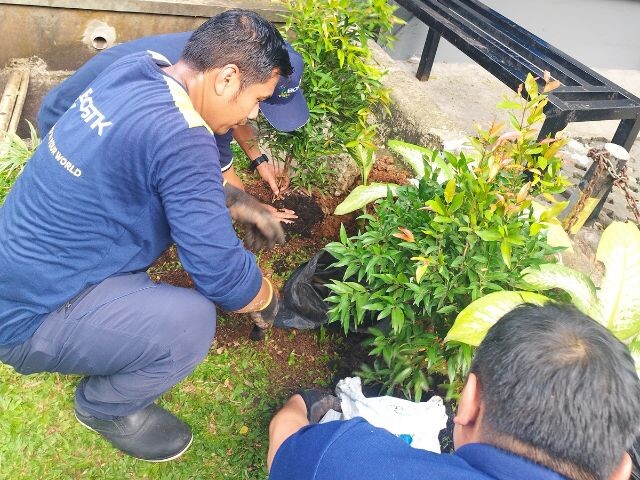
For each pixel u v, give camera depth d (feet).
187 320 5.88
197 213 5.24
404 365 6.79
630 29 18.10
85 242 5.41
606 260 6.75
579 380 3.30
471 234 5.72
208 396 7.27
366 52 7.98
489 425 3.52
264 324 7.43
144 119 5.09
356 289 6.48
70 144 5.28
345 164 10.05
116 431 6.40
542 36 17.37
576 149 13.37
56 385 7.12
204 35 5.49
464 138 10.30
